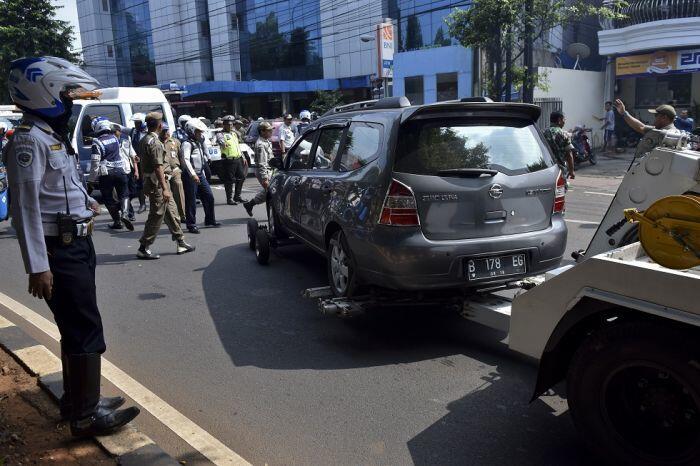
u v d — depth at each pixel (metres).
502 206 4.49
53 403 3.68
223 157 12.27
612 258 2.93
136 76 47.81
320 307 4.68
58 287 3.10
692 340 2.54
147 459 3.06
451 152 4.46
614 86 20.55
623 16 17.25
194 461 3.17
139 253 7.88
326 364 4.42
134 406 3.62
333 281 5.28
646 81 21.42
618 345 2.74
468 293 4.58
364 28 33.69
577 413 2.96
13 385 3.94
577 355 2.93
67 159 3.12
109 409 3.31
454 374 4.19
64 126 3.13
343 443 3.36
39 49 30.78
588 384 2.88
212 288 6.45
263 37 40.38
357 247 4.67
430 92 22.80
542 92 19.47
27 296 6.33
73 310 3.17
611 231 3.87
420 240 4.31
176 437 3.42
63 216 3.06
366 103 5.60
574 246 7.87
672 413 2.72
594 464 3.09
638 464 2.77
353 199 4.76
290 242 7.31
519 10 16.67
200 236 9.26
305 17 37.59
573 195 12.43
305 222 5.93
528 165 4.67
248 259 7.70
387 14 32.09
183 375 4.30
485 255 4.41
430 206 4.34
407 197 4.32
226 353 4.68
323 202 5.39
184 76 44.00
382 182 4.43
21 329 4.82
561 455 3.18
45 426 3.43
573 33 24.09
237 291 6.32
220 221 10.55
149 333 5.17
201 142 9.77
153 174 7.66
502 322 3.99
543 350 3.14
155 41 45.25
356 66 35.09
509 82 17.52
